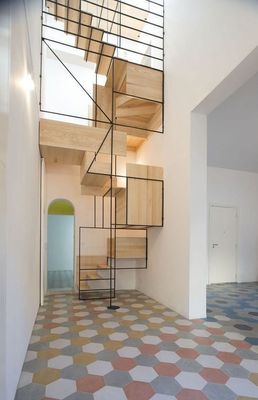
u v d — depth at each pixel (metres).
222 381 2.25
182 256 4.13
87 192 5.31
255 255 7.56
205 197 4.09
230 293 5.79
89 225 5.95
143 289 5.59
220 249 7.16
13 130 1.83
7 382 1.65
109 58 4.86
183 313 4.02
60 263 9.78
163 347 2.90
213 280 7.04
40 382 2.20
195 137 4.09
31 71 3.01
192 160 4.05
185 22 4.29
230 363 2.56
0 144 1.45
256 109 4.59
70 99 6.30
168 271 4.54
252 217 7.63
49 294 5.37
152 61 5.44
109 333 3.28
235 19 3.08
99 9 5.61
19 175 2.15
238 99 4.27
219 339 3.13
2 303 1.49
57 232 9.80
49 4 4.93
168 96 4.82
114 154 4.52
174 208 4.43
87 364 2.50
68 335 3.20
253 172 7.75
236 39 3.06
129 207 4.61
